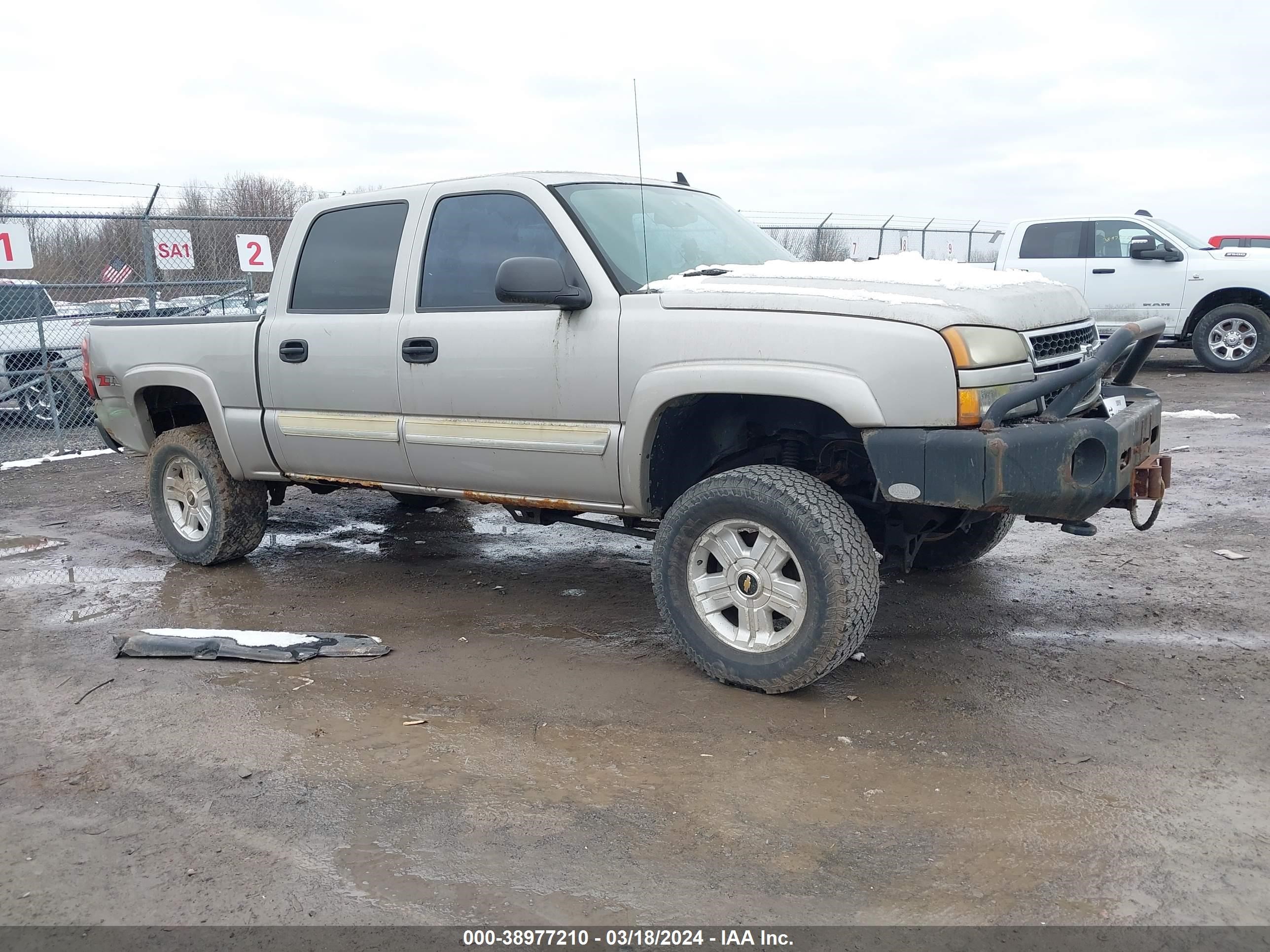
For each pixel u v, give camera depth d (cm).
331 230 516
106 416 629
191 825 309
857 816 305
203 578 584
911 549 432
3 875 285
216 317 555
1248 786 317
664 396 392
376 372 484
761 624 390
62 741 370
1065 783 321
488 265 454
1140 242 1353
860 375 355
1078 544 602
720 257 470
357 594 546
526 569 589
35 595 555
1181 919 254
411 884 276
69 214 1127
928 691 396
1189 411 1050
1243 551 577
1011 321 365
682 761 342
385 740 363
